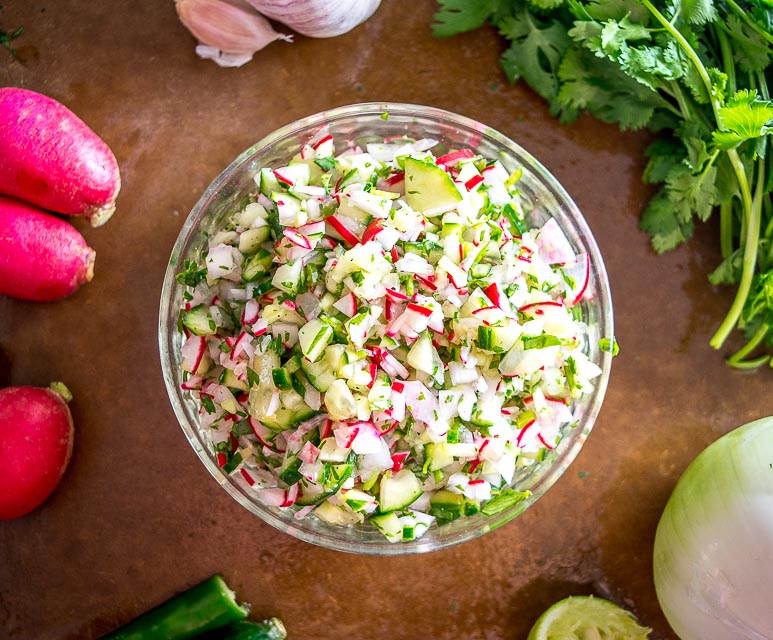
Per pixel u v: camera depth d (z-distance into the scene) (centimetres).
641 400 38
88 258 36
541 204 35
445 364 30
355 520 32
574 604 37
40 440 35
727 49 34
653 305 38
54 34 37
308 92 37
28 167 34
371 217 30
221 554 37
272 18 36
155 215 37
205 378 33
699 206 35
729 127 31
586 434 34
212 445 33
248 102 37
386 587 37
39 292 35
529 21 36
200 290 33
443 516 31
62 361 37
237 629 36
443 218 30
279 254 30
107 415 37
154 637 36
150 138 37
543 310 31
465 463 31
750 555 34
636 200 38
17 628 37
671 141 37
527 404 31
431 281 29
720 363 38
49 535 37
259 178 32
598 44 33
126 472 37
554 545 38
